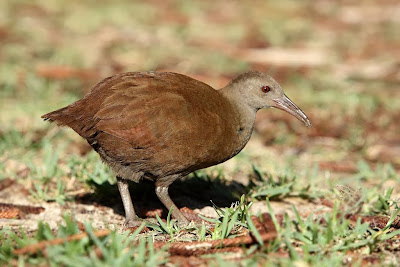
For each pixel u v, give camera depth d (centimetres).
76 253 702
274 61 2236
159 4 2989
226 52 2308
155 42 2386
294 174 1210
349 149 1534
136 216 977
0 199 1063
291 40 2500
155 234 878
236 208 901
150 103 911
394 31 2675
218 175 1162
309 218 829
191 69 2089
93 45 2297
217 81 1966
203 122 936
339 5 3111
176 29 2541
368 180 1262
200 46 2378
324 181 1236
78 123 915
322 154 1487
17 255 713
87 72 1978
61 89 1820
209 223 943
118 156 934
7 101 1688
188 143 930
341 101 1822
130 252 703
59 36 2400
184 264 738
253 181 1197
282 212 1054
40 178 1128
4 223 942
